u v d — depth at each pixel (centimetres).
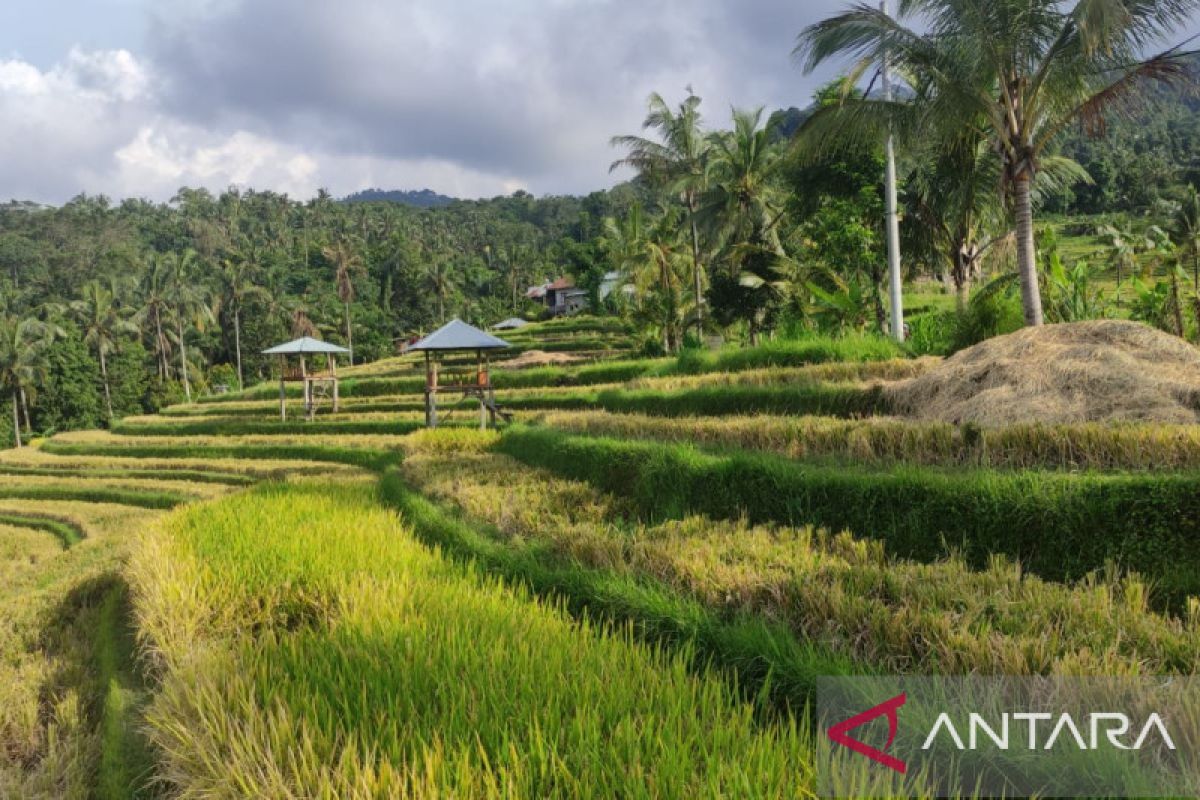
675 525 790
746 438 1022
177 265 6875
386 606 580
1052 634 412
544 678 426
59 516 2411
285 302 7375
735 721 364
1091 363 870
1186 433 642
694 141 3231
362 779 325
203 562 815
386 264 9225
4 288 7544
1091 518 551
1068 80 1230
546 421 1570
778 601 533
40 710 766
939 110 1302
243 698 439
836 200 2234
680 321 3488
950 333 1527
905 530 645
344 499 1289
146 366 7069
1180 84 1159
